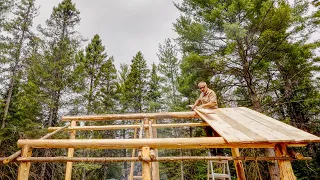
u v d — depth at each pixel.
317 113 11.61
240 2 9.20
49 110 15.05
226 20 9.96
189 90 14.25
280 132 3.20
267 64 9.88
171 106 17.00
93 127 5.89
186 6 11.77
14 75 13.70
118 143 3.06
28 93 13.03
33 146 3.16
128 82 23.66
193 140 3.05
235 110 5.13
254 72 11.00
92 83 20.52
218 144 3.04
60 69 15.04
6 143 11.40
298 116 11.99
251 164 10.02
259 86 11.09
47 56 14.96
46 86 14.38
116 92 22.47
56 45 16.48
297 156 2.88
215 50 10.98
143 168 2.96
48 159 3.02
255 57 9.88
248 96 11.51
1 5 13.11
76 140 3.15
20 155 3.09
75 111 16.50
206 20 10.62
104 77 21.30
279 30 9.16
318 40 10.98
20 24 14.95
